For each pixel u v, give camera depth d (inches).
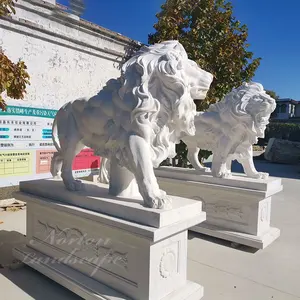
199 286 80.1
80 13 206.1
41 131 181.5
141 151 70.7
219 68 221.8
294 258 110.9
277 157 528.7
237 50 222.5
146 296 67.8
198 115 139.3
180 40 216.5
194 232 138.9
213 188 130.8
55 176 108.4
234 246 121.6
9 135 165.0
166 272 72.2
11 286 85.4
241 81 229.6
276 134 767.1
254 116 120.3
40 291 83.3
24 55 170.6
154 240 61.8
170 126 75.5
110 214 73.5
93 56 211.0
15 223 141.0
